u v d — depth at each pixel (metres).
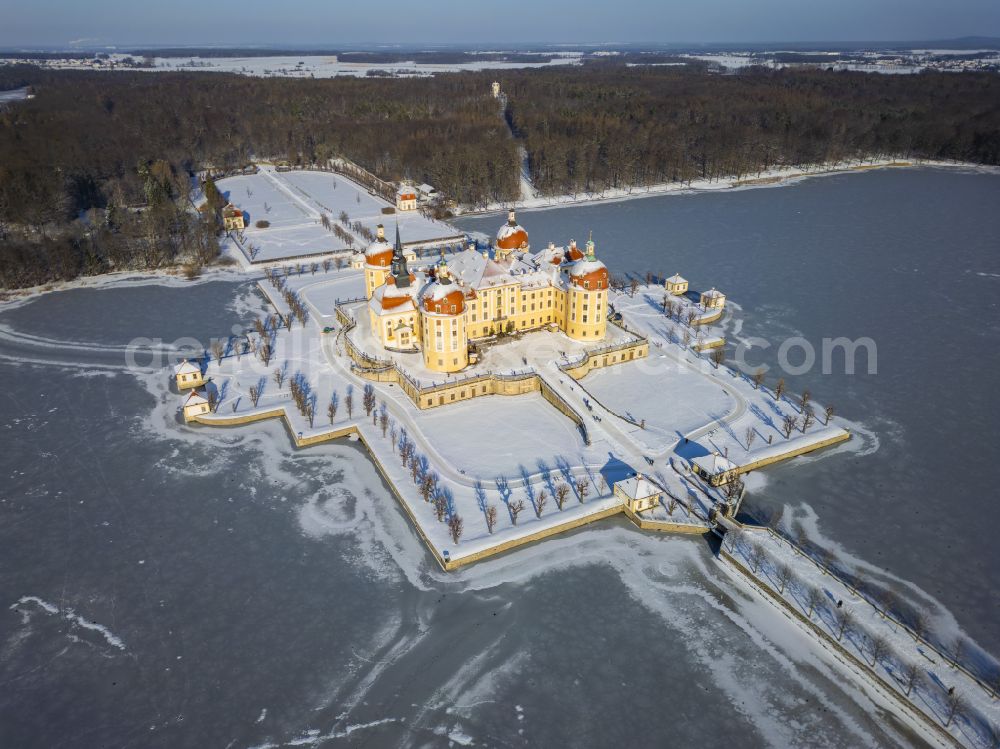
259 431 163.00
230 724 95.12
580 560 123.62
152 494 141.75
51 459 152.50
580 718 95.62
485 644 107.06
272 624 110.94
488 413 166.25
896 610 111.38
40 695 99.50
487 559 123.62
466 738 92.88
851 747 91.69
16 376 187.75
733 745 92.12
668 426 159.25
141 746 92.38
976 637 106.94
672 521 129.75
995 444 154.12
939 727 91.31
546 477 141.88
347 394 174.88
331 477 146.75
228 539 129.38
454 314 167.62
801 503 136.25
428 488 134.38
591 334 188.50
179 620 111.88
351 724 94.88
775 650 105.88
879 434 158.00
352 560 124.06
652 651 105.81
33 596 116.75
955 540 126.62
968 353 195.12
